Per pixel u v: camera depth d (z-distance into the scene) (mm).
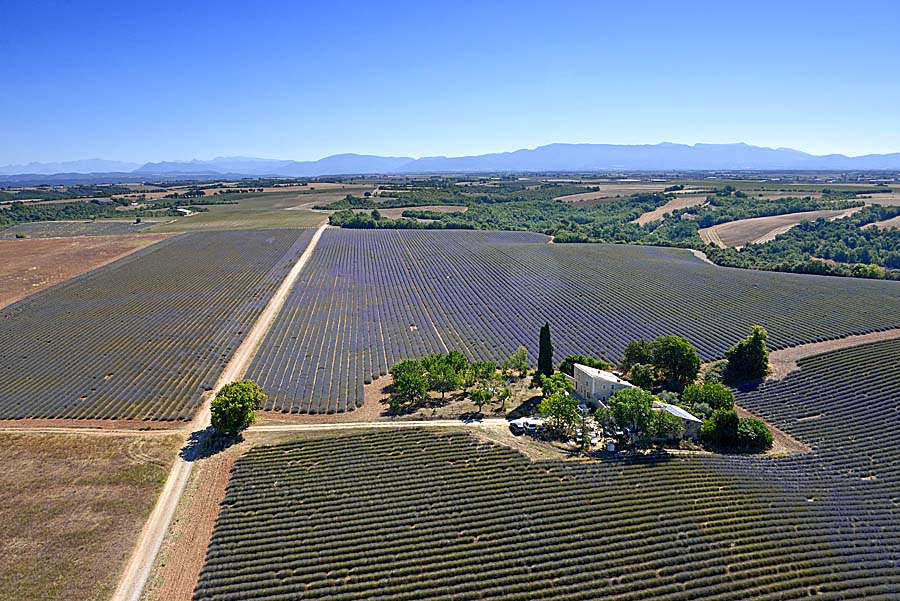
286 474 51438
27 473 52500
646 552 40125
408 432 58875
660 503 45344
